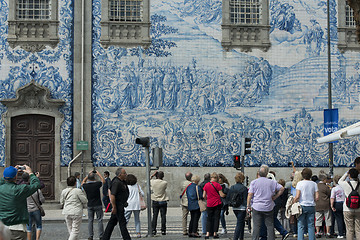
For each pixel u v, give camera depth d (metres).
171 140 36.66
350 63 38.06
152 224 24.81
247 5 38.03
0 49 36.38
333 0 38.34
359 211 18.12
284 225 23.67
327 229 23.47
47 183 35.94
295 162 37.25
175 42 37.19
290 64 37.75
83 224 29.45
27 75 36.28
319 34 38.03
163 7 37.28
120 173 20.09
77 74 36.47
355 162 18.53
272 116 37.31
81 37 36.59
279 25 37.88
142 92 36.72
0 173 35.66
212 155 36.81
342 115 37.81
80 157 36.12
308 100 37.59
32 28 36.50
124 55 36.78
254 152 37.03
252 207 18.66
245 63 37.47
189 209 23.45
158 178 24.97
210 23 37.50
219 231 26.30
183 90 36.94
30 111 36.00
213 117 37.00
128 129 36.47
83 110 36.25
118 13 37.22
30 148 36.03
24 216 14.65
